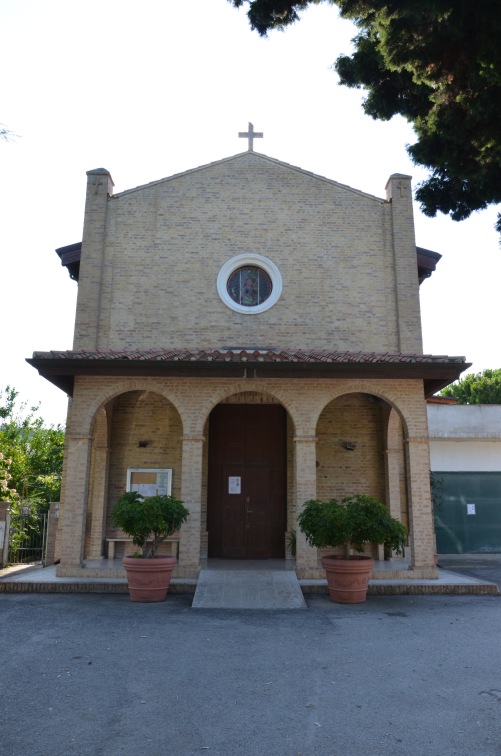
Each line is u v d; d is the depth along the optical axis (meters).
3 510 14.77
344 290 16.12
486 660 7.34
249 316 15.87
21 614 9.70
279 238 16.34
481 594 11.94
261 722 5.43
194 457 12.90
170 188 16.55
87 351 14.42
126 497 11.58
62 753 4.75
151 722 5.39
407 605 10.81
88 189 16.44
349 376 12.98
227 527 15.38
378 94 8.12
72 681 6.45
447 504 21.22
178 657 7.37
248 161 16.78
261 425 15.88
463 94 7.36
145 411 15.45
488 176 7.77
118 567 12.77
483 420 21.22
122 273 16.00
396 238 16.41
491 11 6.23
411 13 6.62
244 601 10.77
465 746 4.96
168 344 15.62
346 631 8.81
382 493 15.34
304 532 11.58
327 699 6.00
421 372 12.90
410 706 5.83
